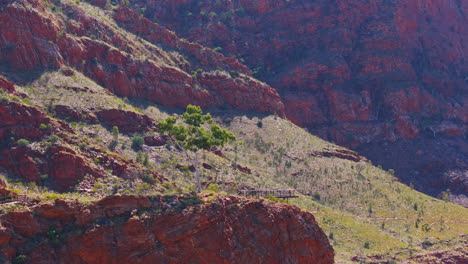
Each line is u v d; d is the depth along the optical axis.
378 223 121.75
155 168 89.69
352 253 100.56
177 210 56.94
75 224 52.59
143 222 54.59
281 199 74.94
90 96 104.88
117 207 54.84
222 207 60.03
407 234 119.56
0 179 63.72
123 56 133.00
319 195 126.50
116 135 95.44
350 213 123.94
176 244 55.41
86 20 134.62
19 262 48.47
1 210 49.94
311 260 65.62
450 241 118.81
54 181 71.81
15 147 74.38
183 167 94.25
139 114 105.06
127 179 77.00
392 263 101.62
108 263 52.16
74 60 118.44
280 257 62.78
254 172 118.56
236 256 58.53
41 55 109.19
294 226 65.56
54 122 81.50
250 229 61.78
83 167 73.69
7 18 107.38
